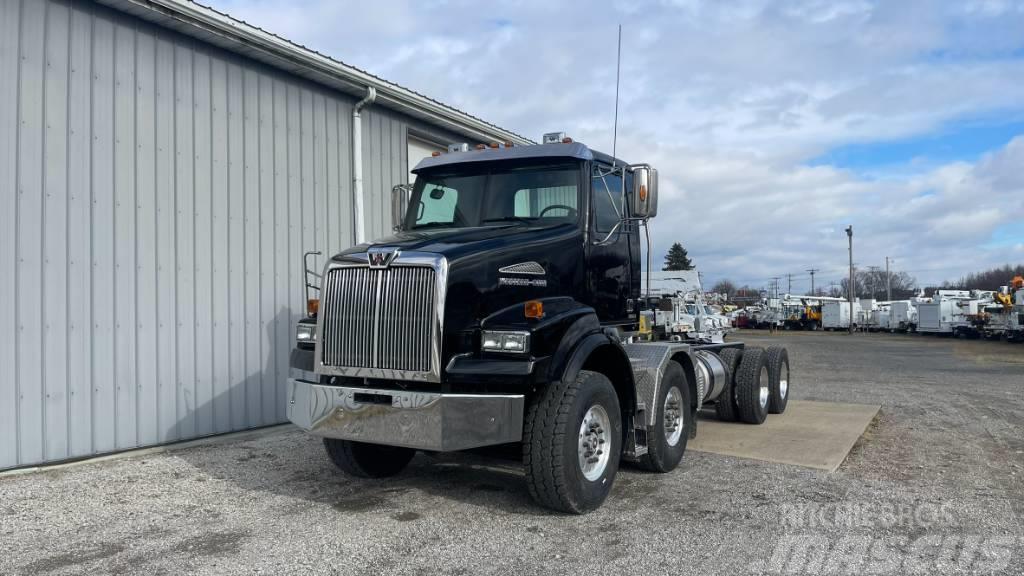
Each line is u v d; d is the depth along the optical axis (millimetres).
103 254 6969
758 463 6699
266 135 8617
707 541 4539
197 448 7477
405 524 4926
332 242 9453
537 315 4953
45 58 6598
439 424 4645
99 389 6914
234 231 8203
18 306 6367
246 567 4156
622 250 6625
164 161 7516
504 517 5070
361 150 9906
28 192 6449
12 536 4723
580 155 6074
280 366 8672
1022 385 14023
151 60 7441
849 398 11766
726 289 109312
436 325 4758
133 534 4754
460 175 6578
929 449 7410
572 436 4918
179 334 7594
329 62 8969
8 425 6293
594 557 4273
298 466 6676
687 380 6938
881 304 56219
